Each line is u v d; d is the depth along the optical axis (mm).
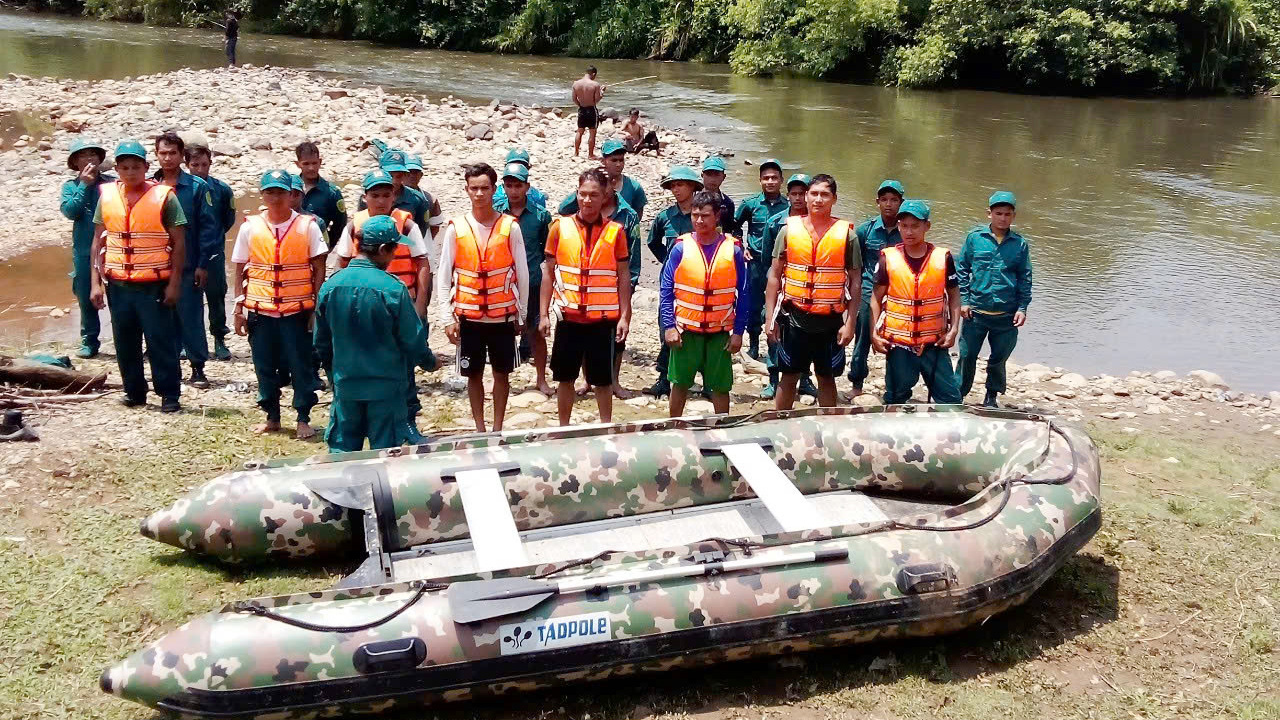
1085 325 11469
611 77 31109
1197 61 32562
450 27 37219
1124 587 5473
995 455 5754
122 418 6930
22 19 40562
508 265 6547
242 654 3957
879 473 5867
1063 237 15000
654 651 4297
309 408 6875
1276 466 7262
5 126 17062
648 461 5508
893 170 18984
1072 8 31031
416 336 5734
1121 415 8359
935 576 4578
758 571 4480
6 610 4738
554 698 4434
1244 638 5051
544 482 5309
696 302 6578
